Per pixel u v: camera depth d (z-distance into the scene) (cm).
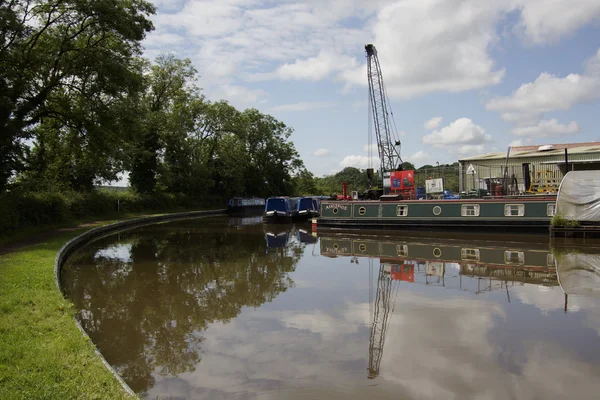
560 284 1393
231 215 5597
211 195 6384
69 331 742
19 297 909
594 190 2322
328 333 954
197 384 719
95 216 3594
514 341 887
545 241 2338
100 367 618
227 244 2470
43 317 805
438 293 1299
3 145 2238
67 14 2436
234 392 687
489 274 1564
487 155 3944
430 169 3906
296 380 721
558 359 797
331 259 1945
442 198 3272
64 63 2414
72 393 523
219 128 6066
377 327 988
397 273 1612
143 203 4697
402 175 3616
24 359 601
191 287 1396
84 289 1365
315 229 3250
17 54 2239
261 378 734
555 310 1105
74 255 1998
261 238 2789
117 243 2477
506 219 2662
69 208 3083
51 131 3047
